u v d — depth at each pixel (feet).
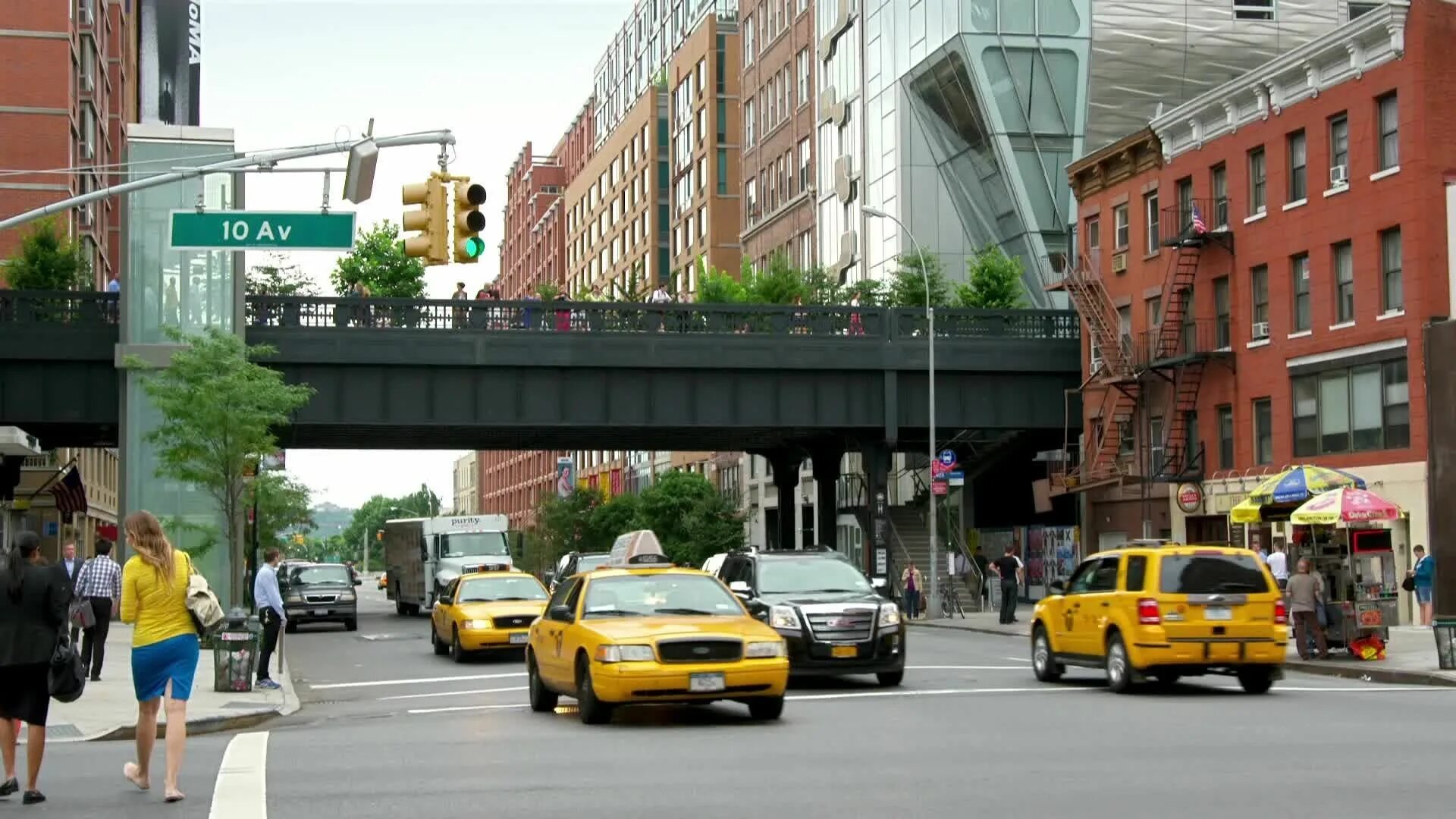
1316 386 129.49
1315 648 84.69
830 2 245.24
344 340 140.67
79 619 72.64
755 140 289.53
